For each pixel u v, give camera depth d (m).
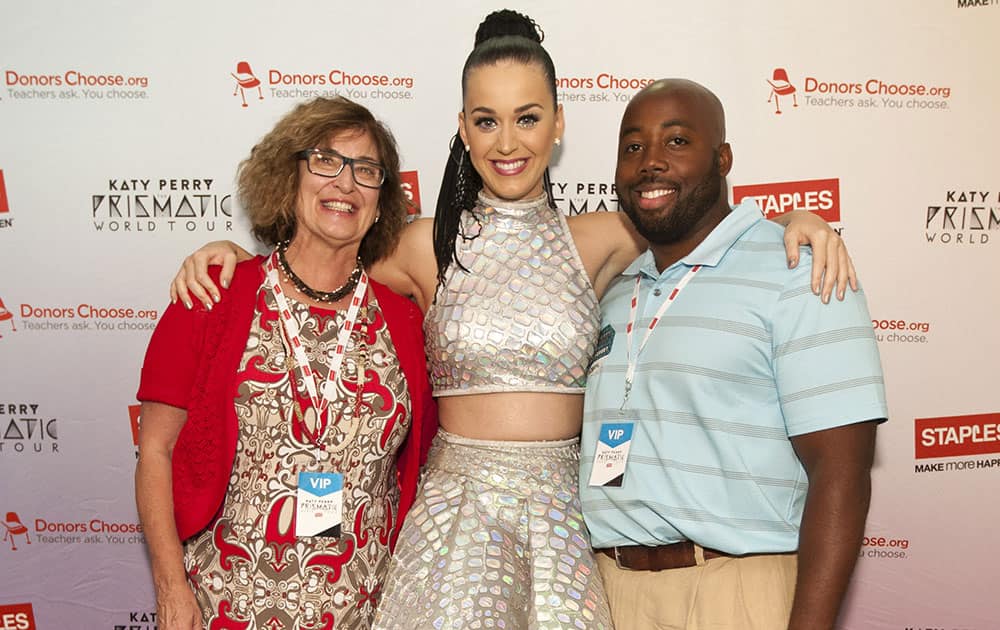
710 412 1.62
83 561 2.71
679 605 1.66
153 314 2.69
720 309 1.65
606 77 2.68
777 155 2.72
